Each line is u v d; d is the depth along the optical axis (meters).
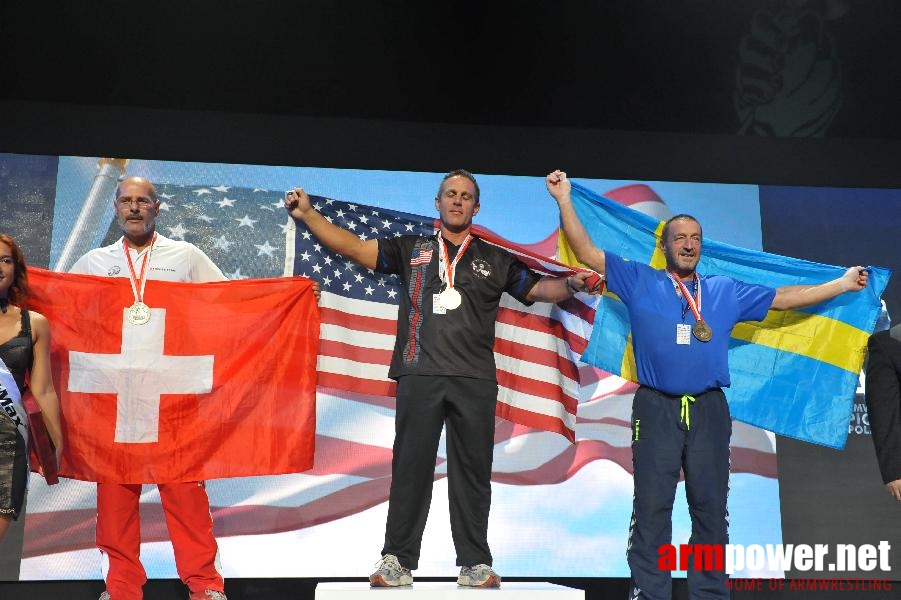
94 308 3.94
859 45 4.96
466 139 5.05
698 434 3.68
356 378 4.20
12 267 3.62
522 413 4.16
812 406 4.28
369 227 4.30
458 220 3.78
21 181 4.70
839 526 4.73
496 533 4.66
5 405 3.47
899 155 5.21
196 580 3.84
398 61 4.87
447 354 3.63
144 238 4.07
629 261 3.92
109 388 3.90
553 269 4.06
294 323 4.07
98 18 4.65
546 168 5.08
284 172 4.91
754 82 5.00
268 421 3.99
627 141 5.13
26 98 4.77
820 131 5.16
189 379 3.95
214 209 4.81
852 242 5.08
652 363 3.73
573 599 3.33
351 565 4.59
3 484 3.41
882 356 3.73
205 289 4.02
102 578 4.41
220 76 4.82
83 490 4.48
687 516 4.73
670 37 4.89
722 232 5.06
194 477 3.89
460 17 4.80
